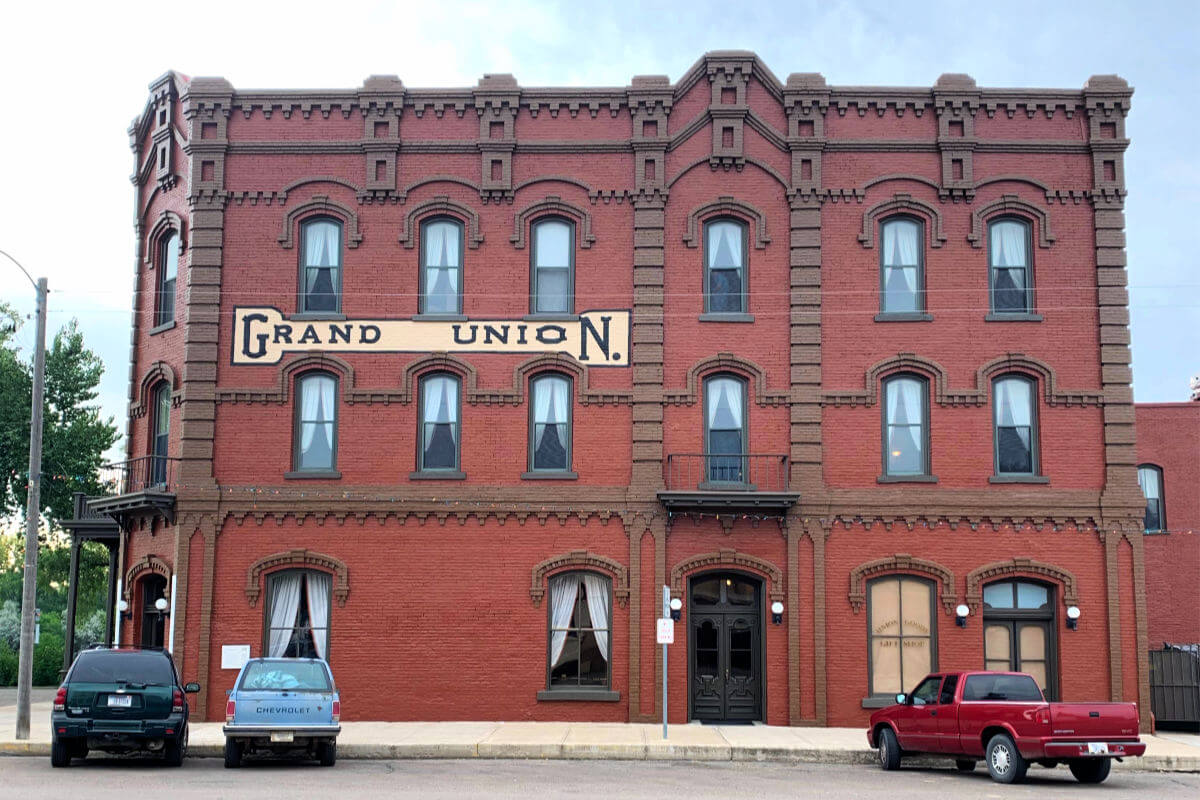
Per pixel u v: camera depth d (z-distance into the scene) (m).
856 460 23.95
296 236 24.84
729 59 24.94
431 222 25.00
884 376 24.25
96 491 47.25
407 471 24.06
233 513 23.97
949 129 24.78
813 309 24.30
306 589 23.97
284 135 25.06
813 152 24.72
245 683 17.84
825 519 23.72
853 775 17.81
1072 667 23.41
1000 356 24.17
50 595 74.19
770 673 23.45
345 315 24.53
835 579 23.67
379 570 23.81
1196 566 29.09
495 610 23.66
